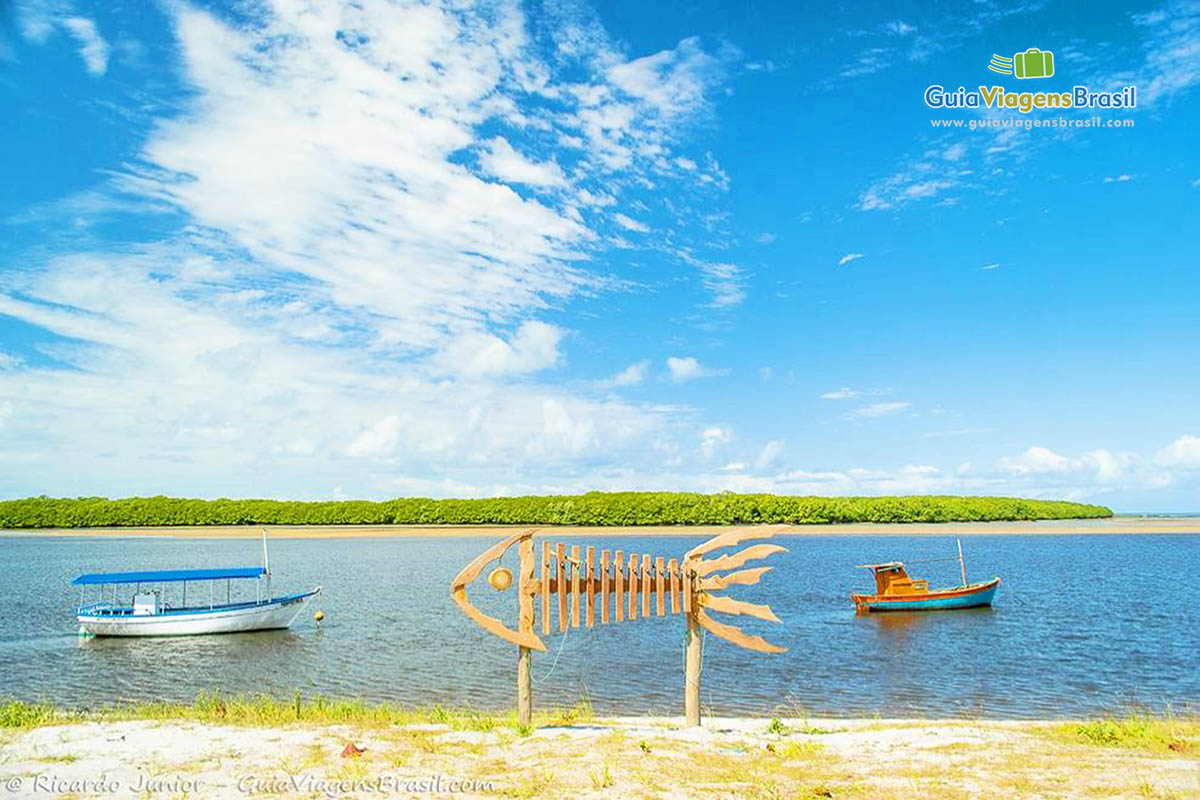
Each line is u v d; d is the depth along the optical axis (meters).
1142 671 32.09
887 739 14.89
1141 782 11.48
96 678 33.56
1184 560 93.00
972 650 36.81
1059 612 49.34
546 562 15.02
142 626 43.31
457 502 196.12
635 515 176.00
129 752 13.14
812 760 12.91
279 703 23.41
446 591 63.81
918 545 123.62
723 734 14.85
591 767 12.09
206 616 43.75
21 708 18.27
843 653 36.03
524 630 14.95
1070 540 138.00
